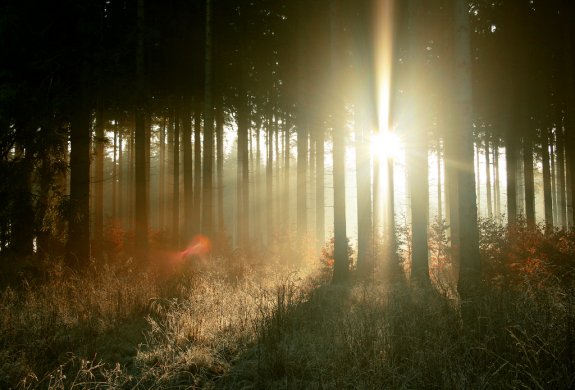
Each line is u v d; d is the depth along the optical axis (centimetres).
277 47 1975
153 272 1079
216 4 1794
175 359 483
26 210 855
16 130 831
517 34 1728
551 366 382
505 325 488
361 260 1320
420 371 405
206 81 1470
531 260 906
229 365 480
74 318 650
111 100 1100
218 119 2225
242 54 1975
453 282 1004
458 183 886
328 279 1273
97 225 1703
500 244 1131
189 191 1767
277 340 536
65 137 902
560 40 1700
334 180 1244
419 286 945
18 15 853
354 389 395
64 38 1020
